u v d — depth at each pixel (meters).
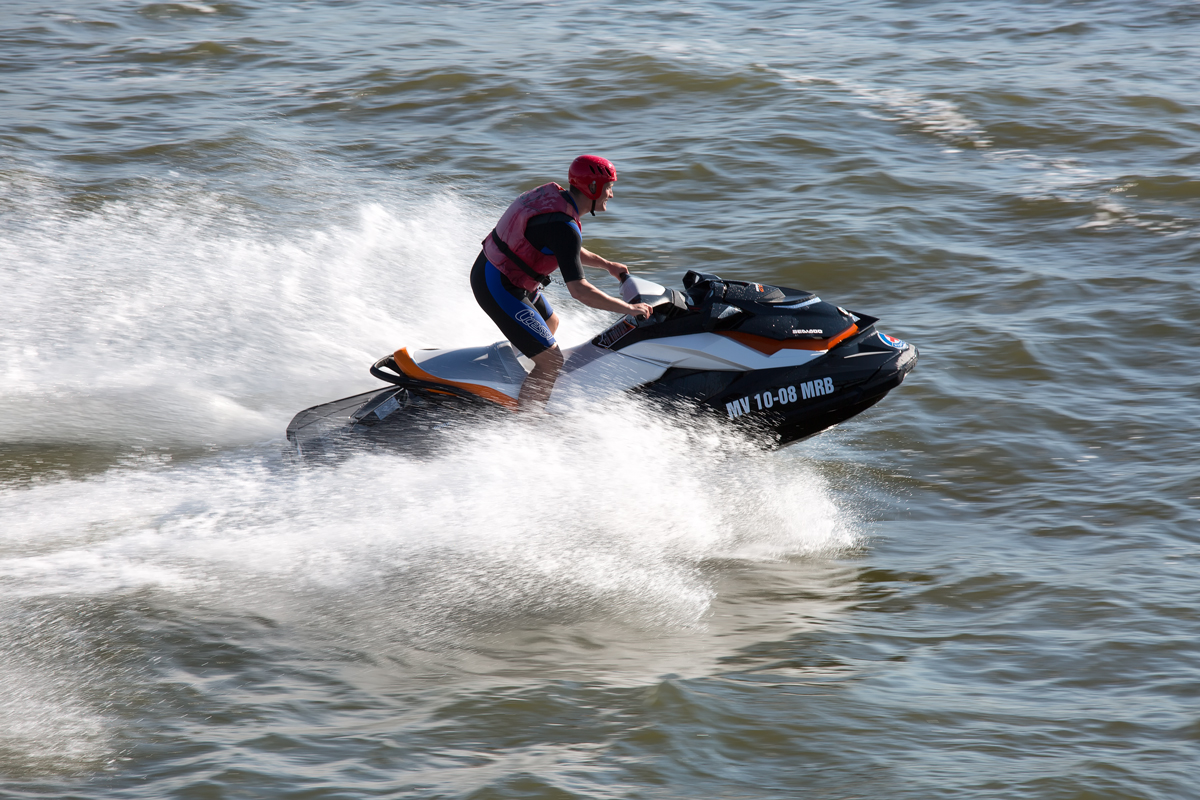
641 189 42.94
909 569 19.36
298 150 48.41
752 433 21.83
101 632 16.39
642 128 50.97
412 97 55.97
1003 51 66.38
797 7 81.62
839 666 15.93
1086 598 17.84
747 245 37.03
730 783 12.95
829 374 21.67
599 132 50.72
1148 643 16.33
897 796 12.68
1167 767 13.21
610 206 41.19
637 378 21.81
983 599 18.11
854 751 13.60
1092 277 33.88
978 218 39.56
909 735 13.98
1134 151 46.69
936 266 35.25
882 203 40.91
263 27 73.50
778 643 16.69
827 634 16.98
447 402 22.16
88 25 72.81
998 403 26.19
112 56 65.38
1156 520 20.73
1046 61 63.34
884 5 81.69
